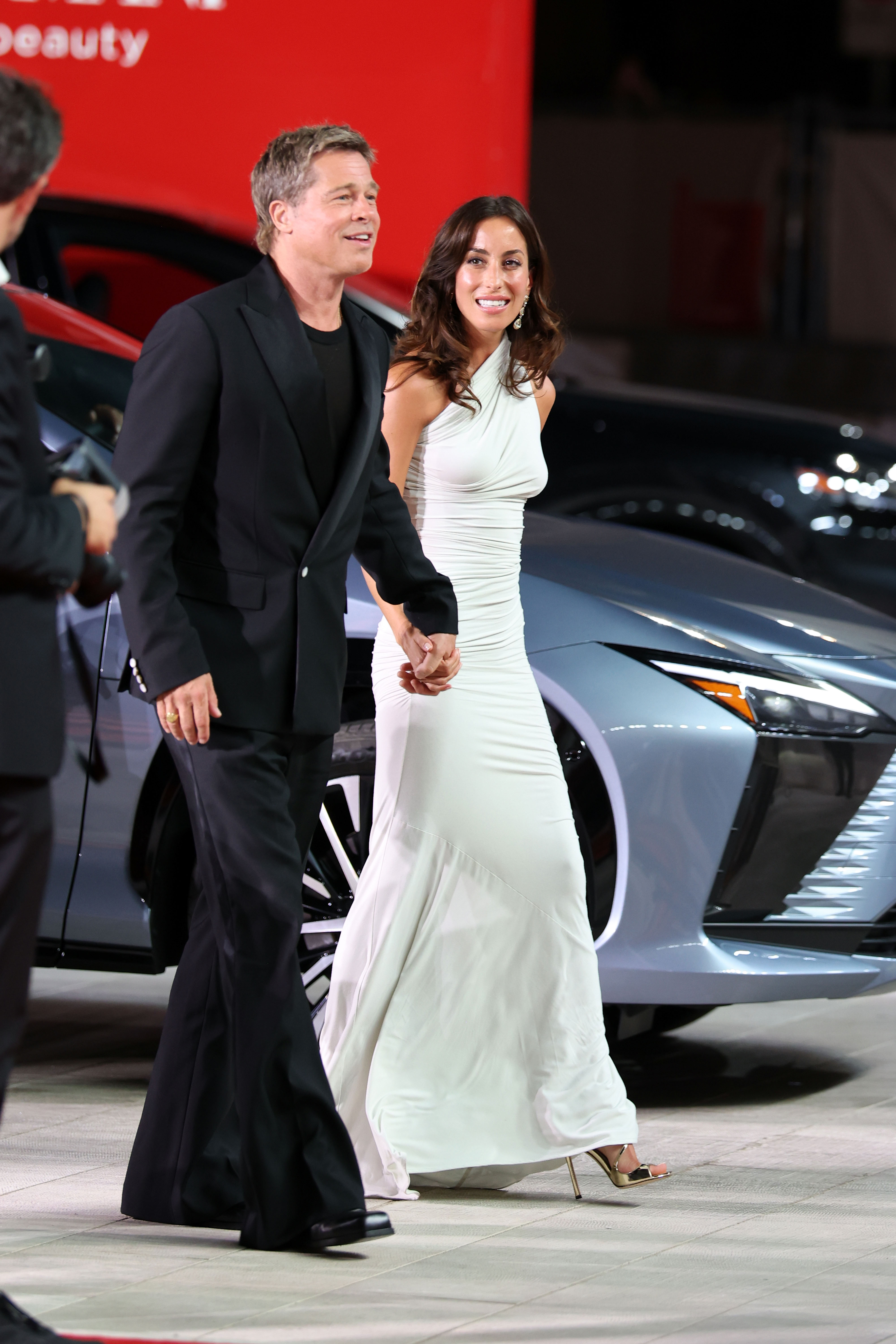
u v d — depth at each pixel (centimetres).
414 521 1073
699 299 3775
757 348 3712
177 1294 870
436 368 1052
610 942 1180
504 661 1067
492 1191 1062
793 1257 943
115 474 912
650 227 3766
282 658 935
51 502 736
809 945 1225
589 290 3788
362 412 949
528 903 1052
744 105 4141
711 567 1359
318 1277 898
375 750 1193
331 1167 931
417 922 1056
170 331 922
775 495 2002
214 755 931
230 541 933
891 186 3706
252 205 1920
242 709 928
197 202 1919
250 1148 921
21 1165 1081
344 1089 1052
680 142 3750
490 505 1063
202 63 1900
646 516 2005
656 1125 1195
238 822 928
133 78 1905
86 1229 965
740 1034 1438
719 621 1245
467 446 1055
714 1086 1291
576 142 3766
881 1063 1354
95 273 1897
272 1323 835
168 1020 977
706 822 1188
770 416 2069
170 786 1209
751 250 3750
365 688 1200
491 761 1055
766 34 4616
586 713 1180
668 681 1195
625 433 2011
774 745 1200
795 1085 1294
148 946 1228
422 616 1012
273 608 935
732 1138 1167
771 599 1320
